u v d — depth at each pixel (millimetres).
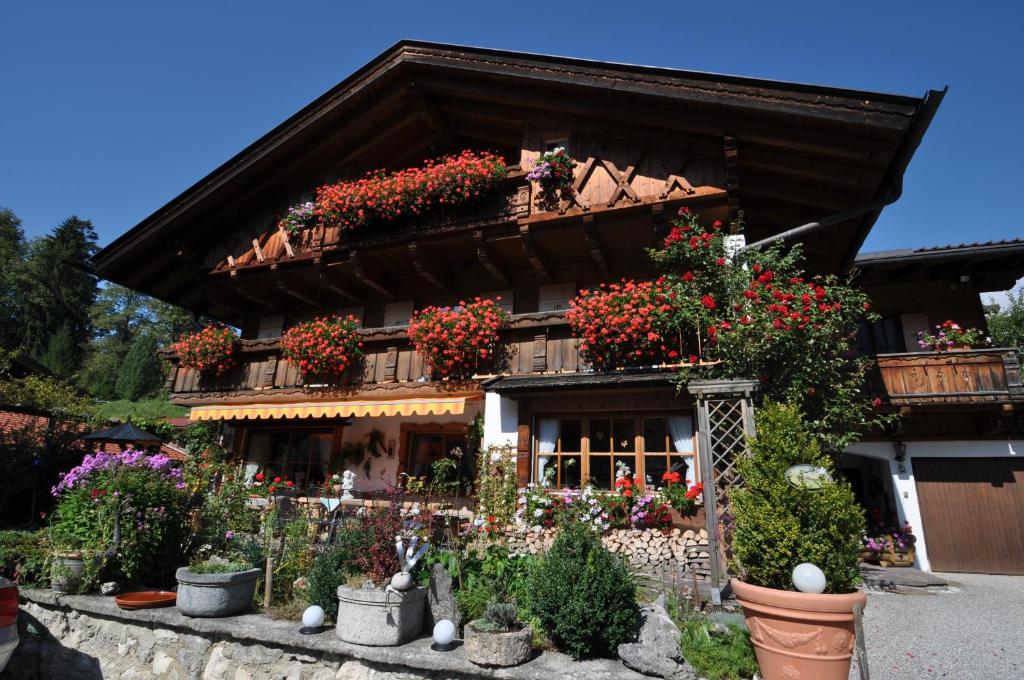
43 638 7402
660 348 10219
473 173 12914
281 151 15016
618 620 5254
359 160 15703
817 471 5383
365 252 14188
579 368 10797
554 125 13211
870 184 10750
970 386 12273
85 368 54906
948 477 13586
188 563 8195
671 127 11531
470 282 14844
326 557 6594
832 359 9938
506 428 10984
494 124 14586
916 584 10703
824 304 9273
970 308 14945
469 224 13047
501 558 6766
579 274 13789
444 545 7387
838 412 9852
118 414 40312
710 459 7484
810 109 9789
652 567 8898
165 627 6523
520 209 12547
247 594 6742
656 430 10219
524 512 9938
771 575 5285
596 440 10555
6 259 56531
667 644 5074
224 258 16016
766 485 5566
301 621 6234
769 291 9570
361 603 5668
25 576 7848
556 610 5414
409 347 12633
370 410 11992
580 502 9562
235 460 14906
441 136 15328
